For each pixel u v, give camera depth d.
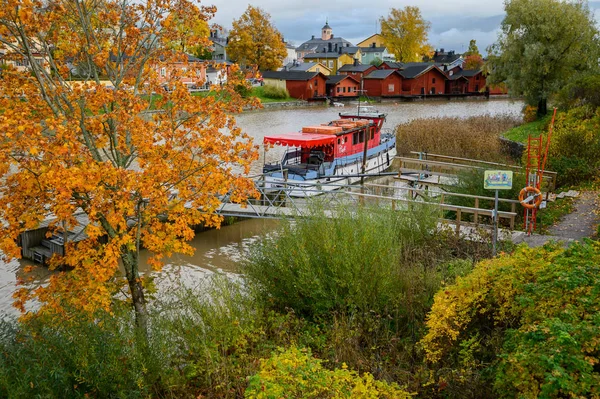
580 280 6.93
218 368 8.43
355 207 14.05
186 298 10.10
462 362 7.85
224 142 9.77
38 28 9.14
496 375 6.64
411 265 11.27
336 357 8.61
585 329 6.13
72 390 7.67
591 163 20.89
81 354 7.66
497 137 34.50
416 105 76.00
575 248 7.96
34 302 14.32
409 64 97.31
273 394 6.07
